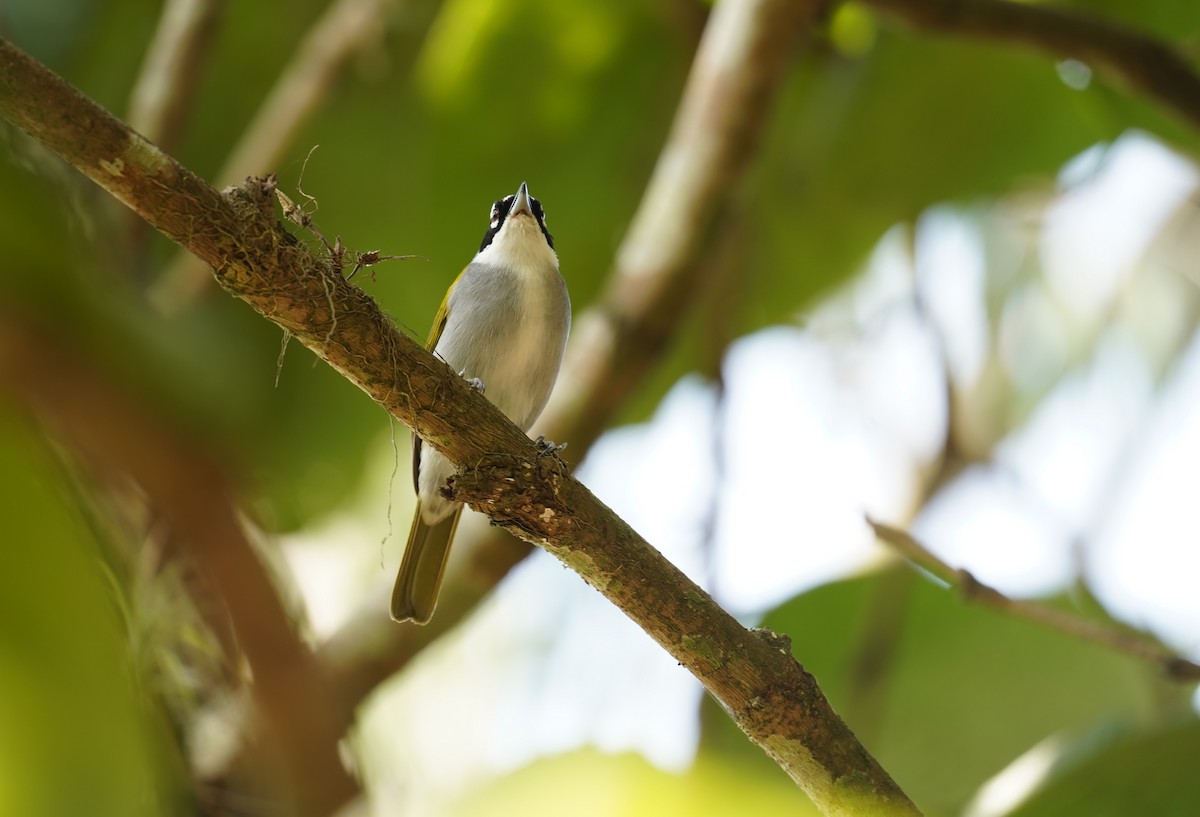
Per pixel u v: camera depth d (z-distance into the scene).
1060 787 7.29
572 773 4.73
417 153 12.05
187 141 12.54
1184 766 7.18
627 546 5.66
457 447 5.58
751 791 3.71
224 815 5.72
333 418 10.54
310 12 12.34
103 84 11.99
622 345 9.80
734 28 9.97
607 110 11.98
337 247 5.24
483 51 11.54
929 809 10.20
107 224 7.09
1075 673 10.70
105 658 2.37
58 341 1.82
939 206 12.31
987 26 9.66
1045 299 13.40
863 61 12.03
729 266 11.81
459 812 4.91
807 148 12.28
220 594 2.53
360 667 9.18
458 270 11.83
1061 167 12.20
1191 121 9.75
